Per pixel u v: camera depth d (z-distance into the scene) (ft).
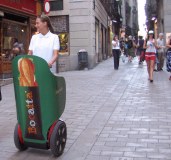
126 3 194.90
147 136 16.06
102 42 78.18
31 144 13.88
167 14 77.05
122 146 14.78
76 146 14.94
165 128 17.31
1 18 38.99
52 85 13.25
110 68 52.70
